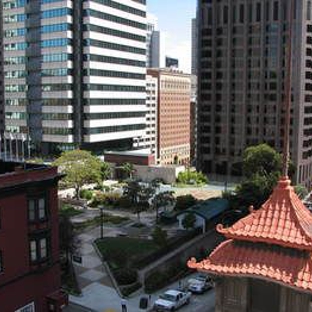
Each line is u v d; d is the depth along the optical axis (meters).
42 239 45.25
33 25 159.88
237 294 15.01
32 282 44.62
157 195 87.69
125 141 178.62
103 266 62.34
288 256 14.05
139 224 82.62
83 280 58.03
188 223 76.44
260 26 132.25
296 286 13.31
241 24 134.62
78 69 154.88
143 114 185.50
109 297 53.59
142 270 60.62
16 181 41.88
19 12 163.38
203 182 126.56
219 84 139.62
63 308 50.28
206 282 56.84
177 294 51.56
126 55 171.50
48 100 159.38
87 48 153.00
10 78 170.38
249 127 136.88
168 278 58.41
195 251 68.94
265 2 131.00
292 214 14.62
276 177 81.44
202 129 143.38
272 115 133.50
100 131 161.38
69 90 154.25
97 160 105.56
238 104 137.50
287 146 15.30
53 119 158.75
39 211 44.84
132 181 99.88
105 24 159.12
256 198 80.12
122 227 81.25
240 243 14.88
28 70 164.25
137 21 176.25
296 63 127.94
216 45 138.62
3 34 170.25
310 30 131.25
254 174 89.00
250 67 134.88
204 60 140.75
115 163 133.25
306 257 13.84
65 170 97.12
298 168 130.62
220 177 139.12
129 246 69.56
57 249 47.25
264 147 100.56
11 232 42.09
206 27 139.38
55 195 46.59
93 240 73.31
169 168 124.75
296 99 129.00
